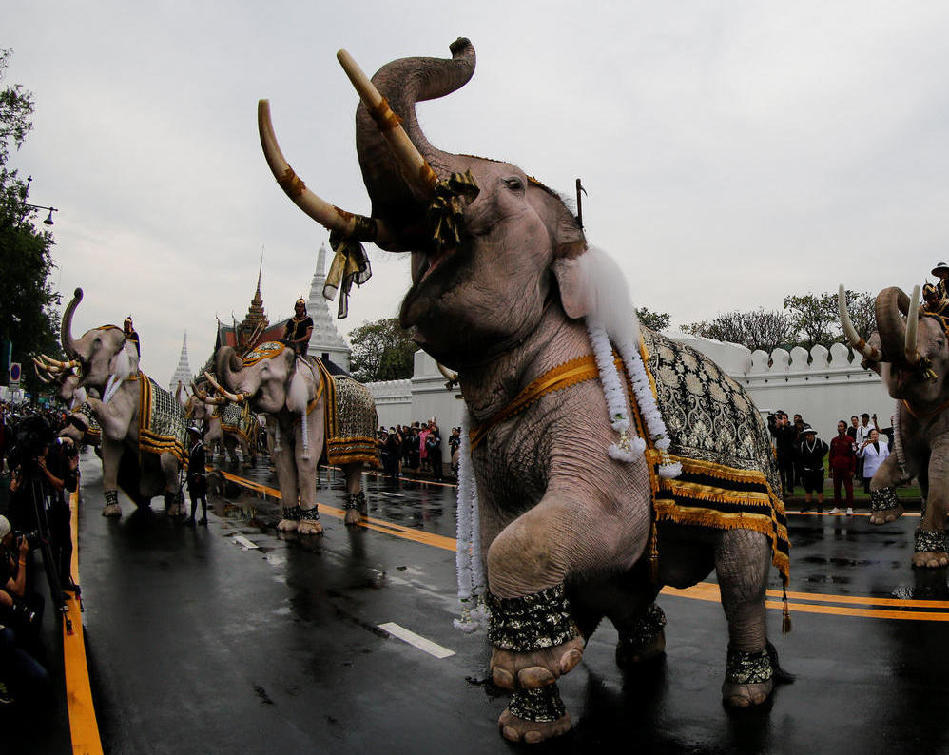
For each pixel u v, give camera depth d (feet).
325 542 31.30
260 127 8.78
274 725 12.09
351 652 16.11
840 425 39.04
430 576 24.23
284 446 34.65
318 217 9.25
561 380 10.34
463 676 14.47
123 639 17.12
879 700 12.35
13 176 65.87
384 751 10.98
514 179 10.32
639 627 14.70
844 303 23.26
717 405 12.32
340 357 136.98
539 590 9.09
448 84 10.48
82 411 43.24
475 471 11.72
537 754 10.59
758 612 12.28
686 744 10.82
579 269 10.56
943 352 23.84
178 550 29.25
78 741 11.49
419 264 10.55
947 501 23.84
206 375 33.99
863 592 20.54
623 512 9.99
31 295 79.20
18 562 16.07
